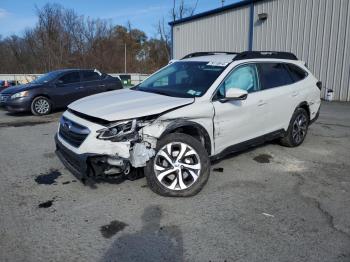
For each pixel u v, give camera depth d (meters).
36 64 43.41
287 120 6.06
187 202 4.05
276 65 5.94
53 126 8.88
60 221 3.58
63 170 5.11
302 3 14.27
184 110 4.21
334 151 6.29
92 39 45.75
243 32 17.25
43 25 42.47
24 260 2.93
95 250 3.09
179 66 5.52
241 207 3.95
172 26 22.00
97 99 4.63
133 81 25.58
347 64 13.06
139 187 4.45
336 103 12.97
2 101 10.84
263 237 3.33
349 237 3.35
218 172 5.09
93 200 4.07
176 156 4.14
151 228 3.47
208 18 19.20
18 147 6.53
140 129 3.93
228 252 3.08
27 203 3.99
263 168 5.30
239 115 4.89
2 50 43.09
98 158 3.80
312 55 14.22
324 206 4.01
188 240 3.26
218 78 4.75
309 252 3.09
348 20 12.81
